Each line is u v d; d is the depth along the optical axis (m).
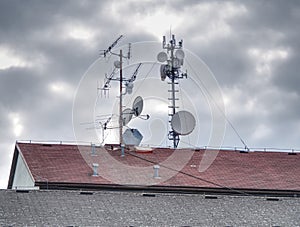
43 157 50.31
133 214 43.47
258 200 46.75
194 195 46.72
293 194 49.84
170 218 43.44
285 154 54.59
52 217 42.16
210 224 43.19
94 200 44.66
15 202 43.41
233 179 50.38
